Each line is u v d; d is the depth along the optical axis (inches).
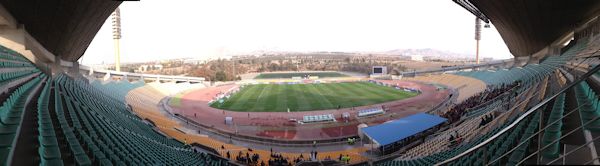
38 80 823.1
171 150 674.8
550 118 303.6
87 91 1178.6
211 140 1196.5
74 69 1943.9
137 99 1974.7
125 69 5964.6
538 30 1657.2
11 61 722.2
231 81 3796.8
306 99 2196.1
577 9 1237.7
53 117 470.3
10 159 248.8
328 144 1160.8
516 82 1301.7
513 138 302.8
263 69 5890.8
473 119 920.3
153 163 434.6
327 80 3688.5
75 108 601.0
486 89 1881.2
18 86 596.4
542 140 247.6
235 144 1194.0
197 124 1496.1
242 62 6648.6
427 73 3777.1
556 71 880.3
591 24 1310.3
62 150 335.6
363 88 2815.0
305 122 1496.1
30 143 311.7
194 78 3567.9
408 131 1000.2
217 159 832.3
